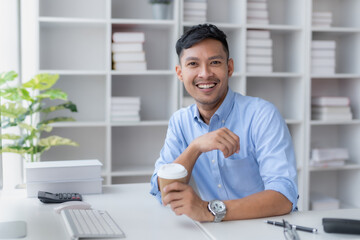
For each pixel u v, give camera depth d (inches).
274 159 56.7
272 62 140.4
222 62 58.5
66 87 129.0
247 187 64.6
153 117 134.6
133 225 48.6
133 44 119.6
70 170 63.9
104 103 131.4
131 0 130.5
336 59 144.6
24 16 123.0
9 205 58.0
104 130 132.4
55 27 125.6
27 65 123.9
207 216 47.9
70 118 116.3
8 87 107.8
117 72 118.6
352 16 137.7
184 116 67.6
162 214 53.2
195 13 123.5
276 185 52.8
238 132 63.1
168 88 130.7
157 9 122.9
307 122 129.5
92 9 127.8
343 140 143.8
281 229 46.0
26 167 62.3
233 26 123.5
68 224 46.3
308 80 128.7
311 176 145.9
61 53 127.3
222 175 64.0
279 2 139.9
